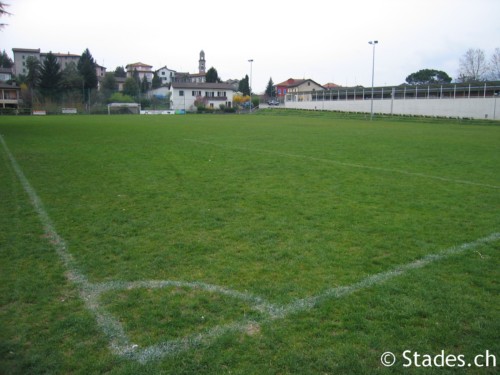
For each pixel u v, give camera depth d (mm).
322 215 6859
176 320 3629
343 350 3193
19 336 3395
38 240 5676
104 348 3236
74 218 6688
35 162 12602
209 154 14633
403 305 3875
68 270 4695
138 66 129750
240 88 117812
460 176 10633
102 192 8555
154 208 7289
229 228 6164
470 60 73938
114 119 44719
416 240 5680
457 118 47812
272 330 3469
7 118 45656
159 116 56594
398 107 57656
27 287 4277
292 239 5680
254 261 4918
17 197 8125
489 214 7035
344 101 66750
